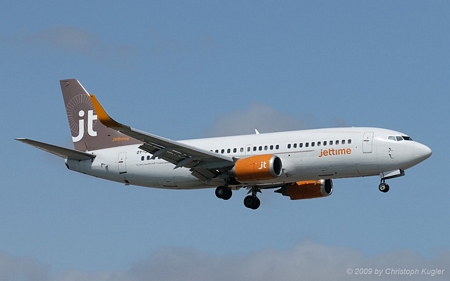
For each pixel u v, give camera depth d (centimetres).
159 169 14800
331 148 13600
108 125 12325
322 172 13725
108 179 15375
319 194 14962
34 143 14312
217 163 13988
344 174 13688
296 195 15100
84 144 15662
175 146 13375
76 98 15862
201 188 14850
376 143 13388
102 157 15300
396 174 13450
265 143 14100
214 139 14675
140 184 15175
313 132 13925
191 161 13962
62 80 16000
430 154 13212
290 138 13975
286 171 13825
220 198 14625
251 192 14900
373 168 13450
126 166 15062
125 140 15375
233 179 14312
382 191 13562
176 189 15062
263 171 13538
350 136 13588
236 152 14250
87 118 15725
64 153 15088
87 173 15450
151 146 13525
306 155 13712
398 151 13262
